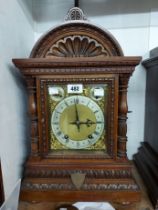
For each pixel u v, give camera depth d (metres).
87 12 0.71
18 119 0.57
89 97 0.53
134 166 0.71
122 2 0.70
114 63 0.48
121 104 0.52
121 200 0.51
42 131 0.53
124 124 0.52
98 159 0.53
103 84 0.52
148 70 0.69
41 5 0.72
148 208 0.50
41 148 0.54
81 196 0.51
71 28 0.52
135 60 0.48
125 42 0.72
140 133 0.75
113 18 0.71
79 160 0.53
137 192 0.51
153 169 0.56
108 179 0.52
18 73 0.58
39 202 0.52
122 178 0.52
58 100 0.53
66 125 0.54
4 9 0.48
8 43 0.50
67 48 0.55
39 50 0.53
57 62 0.48
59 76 0.51
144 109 0.74
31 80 0.51
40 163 0.53
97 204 0.50
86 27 0.52
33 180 0.52
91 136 0.55
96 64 0.48
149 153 0.63
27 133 0.65
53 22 0.73
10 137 0.51
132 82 0.73
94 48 0.54
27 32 0.66
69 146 0.55
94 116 0.54
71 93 0.53
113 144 0.53
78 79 0.51
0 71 0.45
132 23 0.71
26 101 0.64
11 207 0.39
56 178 0.52
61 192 0.51
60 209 0.48
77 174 0.52
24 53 0.63
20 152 0.58
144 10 0.70
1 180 0.43
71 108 0.54
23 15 0.62
